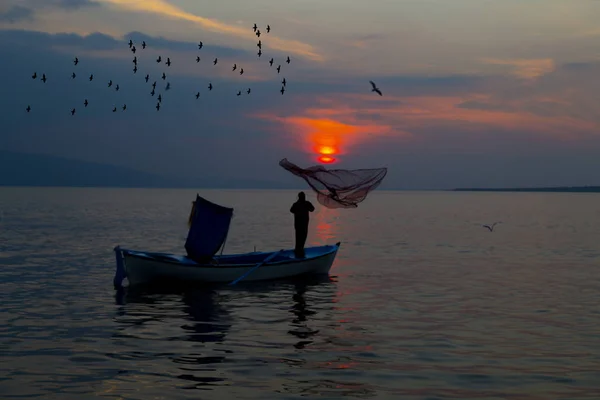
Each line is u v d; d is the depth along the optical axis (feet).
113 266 88.69
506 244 132.36
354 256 107.45
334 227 194.49
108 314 56.13
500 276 82.43
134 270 71.82
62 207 331.77
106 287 71.26
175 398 33.78
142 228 170.81
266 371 38.86
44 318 53.93
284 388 35.63
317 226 200.23
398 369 39.58
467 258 104.58
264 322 53.36
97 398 33.63
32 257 98.84
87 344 45.06
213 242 76.84
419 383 36.78
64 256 100.53
